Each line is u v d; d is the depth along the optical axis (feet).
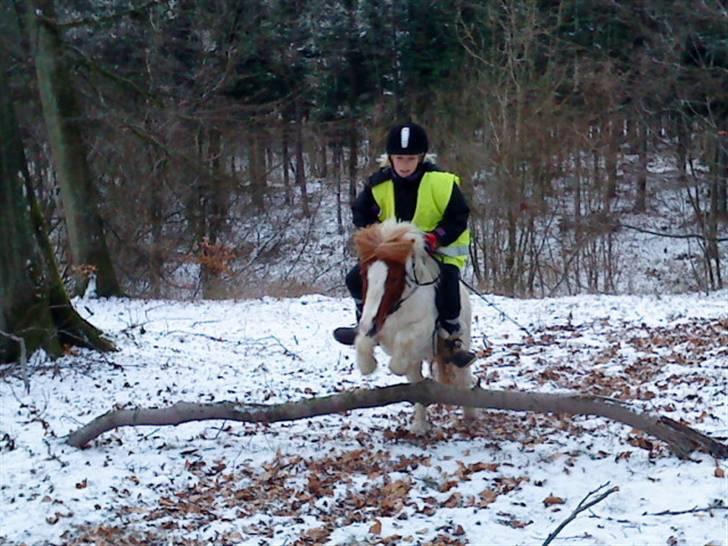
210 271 82.28
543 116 92.27
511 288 87.25
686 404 31.07
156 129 75.77
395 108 119.24
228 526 21.52
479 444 27.07
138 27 80.43
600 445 26.55
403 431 28.19
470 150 93.25
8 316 36.14
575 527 20.66
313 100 122.31
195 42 87.61
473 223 95.71
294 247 102.73
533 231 92.07
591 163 112.47
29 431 28.43
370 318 24.14
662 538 19.83
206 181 73.61
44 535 21.25
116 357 38.55
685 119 95.55
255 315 52.13
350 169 119.03
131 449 26.86
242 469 25.31
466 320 27.55
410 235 24.52
